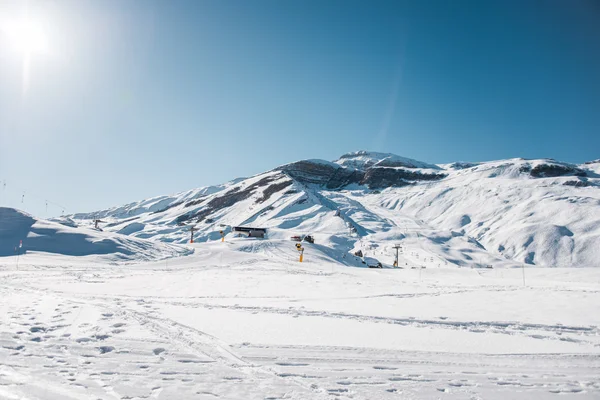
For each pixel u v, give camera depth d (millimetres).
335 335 12359
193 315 14961
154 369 8844
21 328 11984
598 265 131500
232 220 178375
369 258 89812
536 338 12641
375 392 7910
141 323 13320
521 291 24531
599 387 8539
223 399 7254
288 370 9055
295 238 86688
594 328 13992
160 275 32594
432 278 38375
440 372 9297
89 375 8328
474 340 12203
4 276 27859
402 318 15250
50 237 50875
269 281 29391
